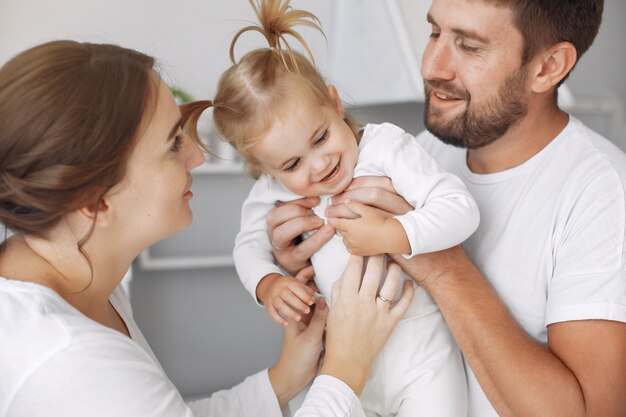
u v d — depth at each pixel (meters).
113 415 0.84
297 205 1.28
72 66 0.87
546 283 1.20
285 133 1.20
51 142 0.84
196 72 2.80
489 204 1.30
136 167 0.92
